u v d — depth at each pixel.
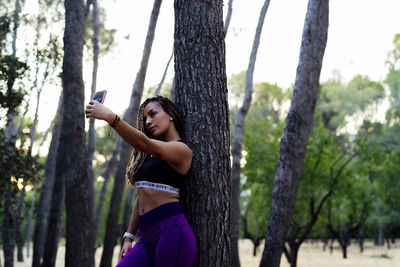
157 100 3.19
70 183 8.95
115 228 13.72
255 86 39.22
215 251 3.12
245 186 24.62
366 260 30.02
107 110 2.67
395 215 39.91
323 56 9.87
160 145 2.82
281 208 8.71
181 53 3.41
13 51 12.57
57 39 12.37
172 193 2.96
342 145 30.53
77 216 8.87
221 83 3.37
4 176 11.41
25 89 11.61
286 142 8.83
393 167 25.70
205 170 3.19
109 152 38.72
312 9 8.92
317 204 24.03
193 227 3.15
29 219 27.16
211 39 3.38
